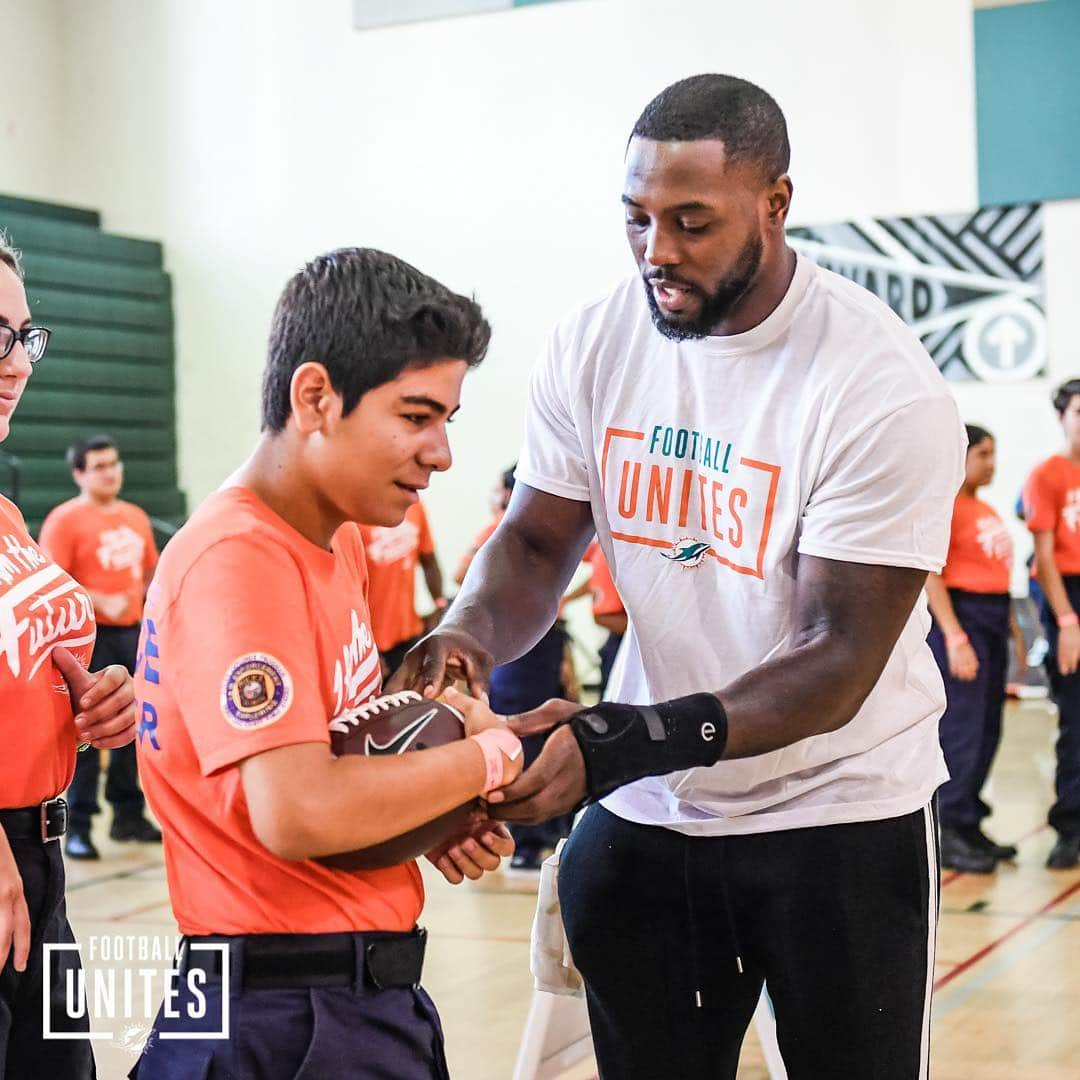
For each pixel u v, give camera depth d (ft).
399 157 38.93
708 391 6.96
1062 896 18.10
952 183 34.47
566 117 37.35
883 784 6.94
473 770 5.35
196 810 5.31
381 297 5.21
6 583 6.81
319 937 5.32
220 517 5.28
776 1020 7.16
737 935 7.13
